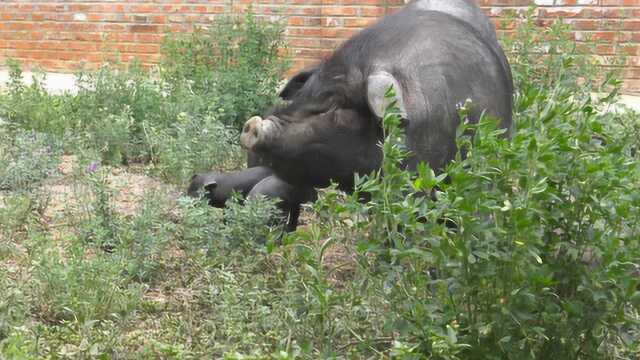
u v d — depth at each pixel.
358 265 5.84
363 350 5.56
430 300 5.24
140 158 10.98
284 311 5.91
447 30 6.68
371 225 5.30
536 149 4.98
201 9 16.45
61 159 10.28
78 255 6.59
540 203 5.18
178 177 9.80
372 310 5.73
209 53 12.84
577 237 5.31
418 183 5.07
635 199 5.21
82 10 17.48
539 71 10.45
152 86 12.21
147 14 16.91
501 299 5.14
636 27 13.54
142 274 6.98
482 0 14.23
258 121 6.39
